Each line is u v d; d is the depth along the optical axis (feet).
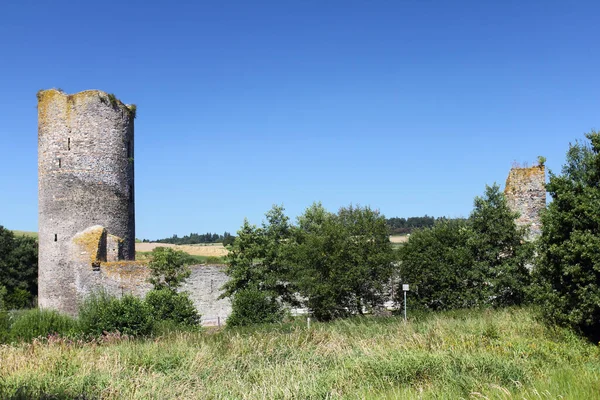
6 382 36.19
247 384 36.52
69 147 94.12
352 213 90.53
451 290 75.00
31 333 60.54
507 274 72.69
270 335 55.42
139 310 64.80
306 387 33.55
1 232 156.15
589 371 33.78
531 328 52.08
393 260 78.89
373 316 75.25
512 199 86.53
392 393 30.55
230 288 85.10
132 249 101.09
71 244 92.43
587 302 47.37
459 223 80.38
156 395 34.12
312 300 77.05
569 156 53.42
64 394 33.83
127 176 99.66
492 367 34.19
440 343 45.19
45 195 94.68
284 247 88.33
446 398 28.86
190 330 67.00
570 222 49.88
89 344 54.39
